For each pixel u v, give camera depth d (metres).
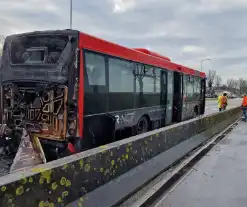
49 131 6.34
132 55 8.82
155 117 10.91
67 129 6.19
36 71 6.55
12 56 7.07
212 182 5.87
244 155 8.41
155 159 5.86
